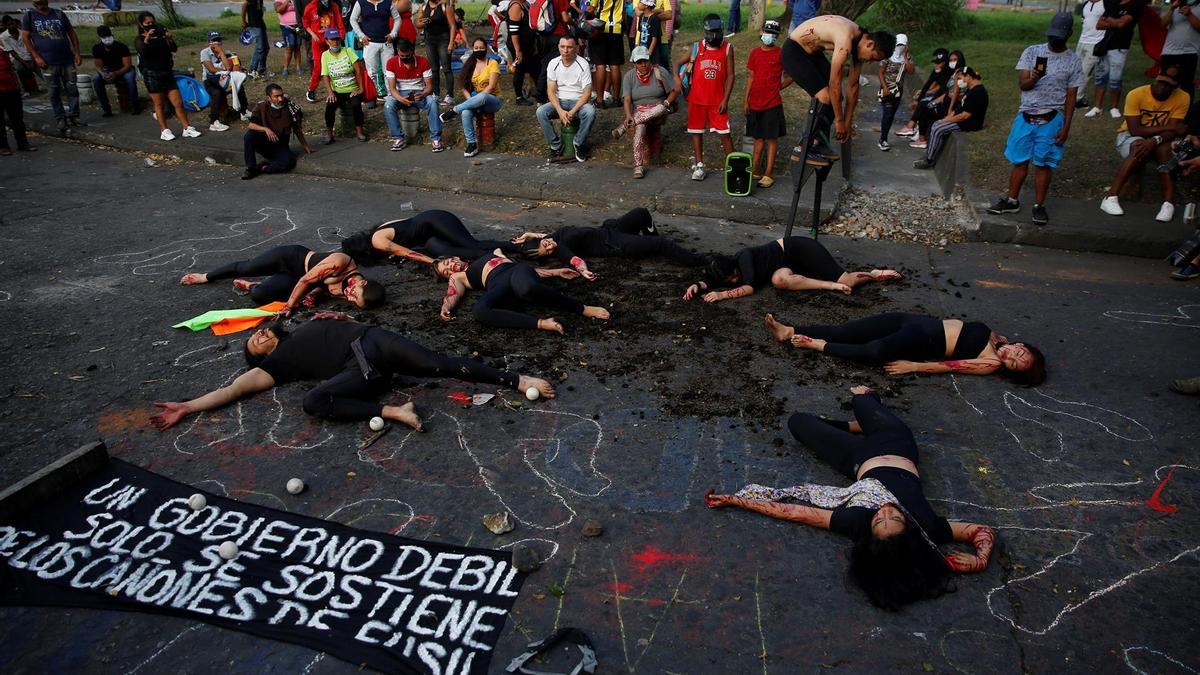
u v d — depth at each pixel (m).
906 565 3.19
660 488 3.88
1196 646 2.98
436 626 3.08
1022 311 5.94
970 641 3.00
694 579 3.30
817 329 5.25
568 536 3.55
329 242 7.57
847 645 2.98
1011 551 3.47
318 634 3.05
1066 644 2.99
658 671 2.88
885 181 9.50
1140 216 7.59
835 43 6.20
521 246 6.85
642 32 10.36
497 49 13.21
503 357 5.15
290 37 14.70
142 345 5.40
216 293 6.29
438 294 6.24
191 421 4.48
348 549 3.48
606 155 9.94
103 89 12.88
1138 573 3.34
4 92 10.95
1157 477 3.97
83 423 4.47
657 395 4.71
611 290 6.25
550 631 3.05
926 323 5.05
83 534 3.59
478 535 3.56
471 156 10.18
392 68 10.14
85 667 2.91
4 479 3.97
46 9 11.68
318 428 4.41
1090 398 4.70
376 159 10.18
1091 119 10.30
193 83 12.92
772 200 8.27
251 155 9.95
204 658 2.95
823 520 3.54
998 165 8.91
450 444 4.25
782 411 4.54
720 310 5.88
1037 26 19.86
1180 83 8.19
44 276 6.65
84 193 9.33
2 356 5.23
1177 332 5.58
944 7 19.03
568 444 4.24
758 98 8.30
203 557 3.45
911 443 3.83
